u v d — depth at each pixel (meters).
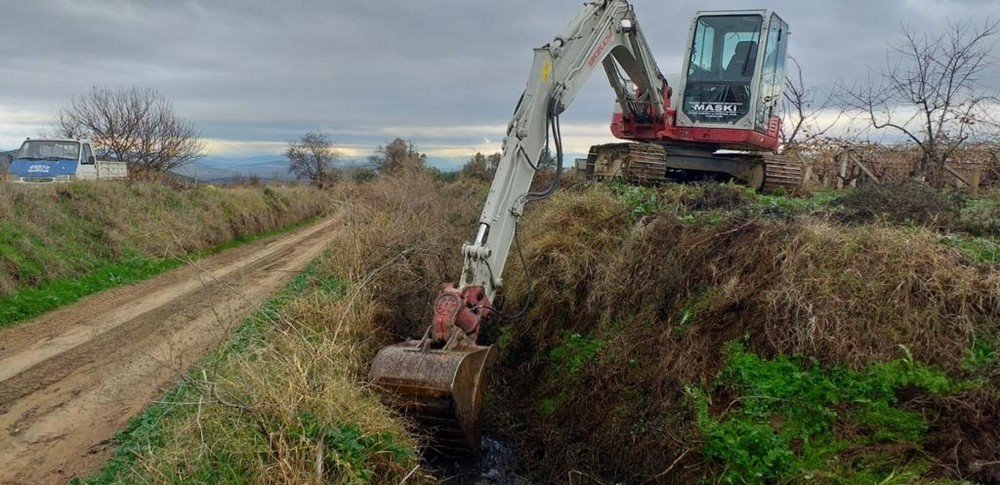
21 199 13.24
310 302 8.45
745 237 7.19
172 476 4.85
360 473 5.18
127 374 7.45
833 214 8.09
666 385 6.48
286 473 4.85
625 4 9.59
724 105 11.70
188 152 28.84
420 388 5.86
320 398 5.54
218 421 5.24
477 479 6.48
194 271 13.57
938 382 5.29
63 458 5.72
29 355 8.31
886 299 6.05
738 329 6.50
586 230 8.89
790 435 5.46
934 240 6.75
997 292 5.81
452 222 12.91
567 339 8.06
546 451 6.86
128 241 14.71
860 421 5.36
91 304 10.98
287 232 23.39
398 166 21.20
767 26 11.38
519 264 8.92
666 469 5.83
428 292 9.36
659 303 7.27
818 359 5.89
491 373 8.14
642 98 11.69
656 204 9.21
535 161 7.46
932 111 13.24
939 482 4.67
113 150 27.14
